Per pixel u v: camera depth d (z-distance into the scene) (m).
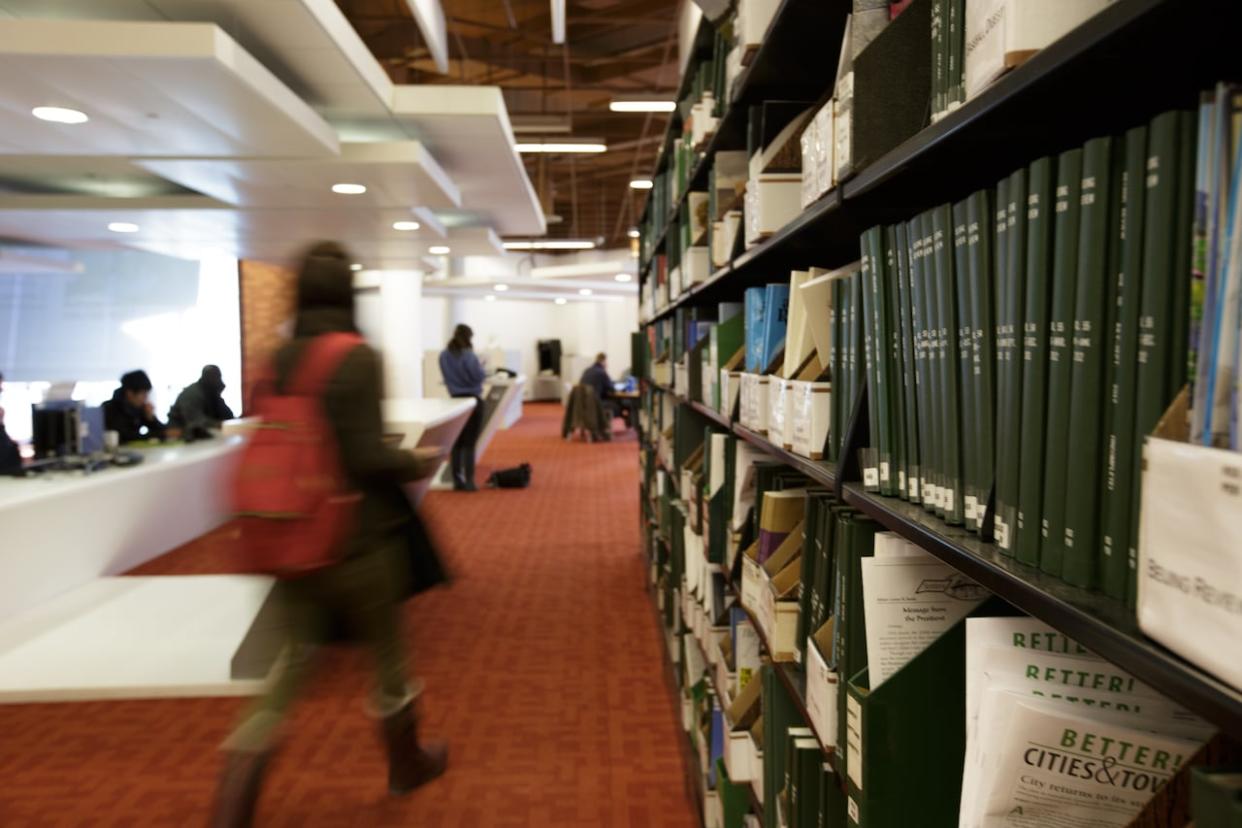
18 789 2.46
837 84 1.12
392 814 2.36
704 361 2.50
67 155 4.59
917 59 1.01
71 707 3.02
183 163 4.66
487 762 2.68
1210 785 0.44
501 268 18.38
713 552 2.24
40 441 4.90
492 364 15.71
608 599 4.46
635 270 13.89
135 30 2.87
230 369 12.16
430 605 4.35
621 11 6.70
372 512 2.12
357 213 6.28
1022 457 0.67
